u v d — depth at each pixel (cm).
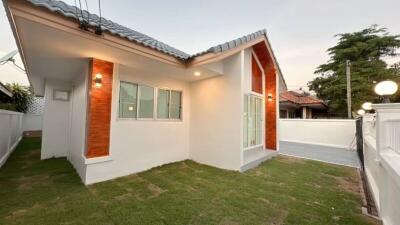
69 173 487
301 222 275
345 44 1692
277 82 786
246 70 666
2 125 566
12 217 275
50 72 558
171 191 381
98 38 325
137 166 512
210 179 459
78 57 414
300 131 1191
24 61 441
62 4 324
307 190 396
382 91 331
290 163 635
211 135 600
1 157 564
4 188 383
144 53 401
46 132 670
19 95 1343
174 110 636
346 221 279
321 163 642
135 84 522
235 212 301
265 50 707
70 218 276
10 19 253
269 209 312
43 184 407
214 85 601
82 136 458
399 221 225
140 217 281
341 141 1030
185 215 289
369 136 504
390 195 256
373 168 396
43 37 307
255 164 593
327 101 1730
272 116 792
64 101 712
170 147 609
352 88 1469
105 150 439
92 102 417
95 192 369
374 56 1589
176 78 628
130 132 497
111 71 450
